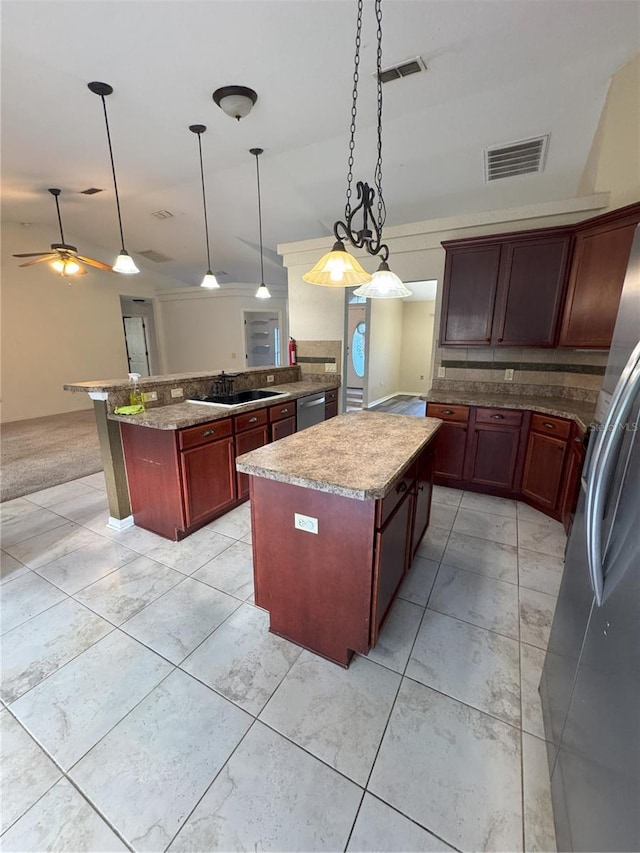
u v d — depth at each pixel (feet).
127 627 6.02
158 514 8.59
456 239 10.78
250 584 7.06
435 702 4.79
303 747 4.27
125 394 8.66
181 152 11.77
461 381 12.25
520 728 4.48
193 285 28.89
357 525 4.67
